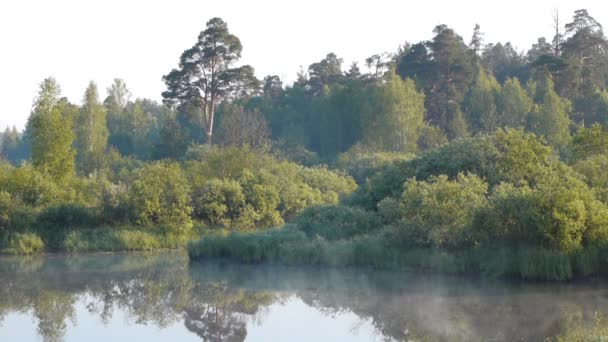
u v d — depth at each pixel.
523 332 17.41
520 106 73.06
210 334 19.08
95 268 32.03
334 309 21.88
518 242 25.98
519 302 21.09
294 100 103.62
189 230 41.47
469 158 33.34
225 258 33.97
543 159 32.59
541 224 24.39
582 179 30.22
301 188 49.41
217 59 72.88
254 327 19.75
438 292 23.36
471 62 88.25
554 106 65.31
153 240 39.34
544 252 24.41
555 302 20.91
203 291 25.70
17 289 26.56
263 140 72.12
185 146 71.19
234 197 43.97
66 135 45.84
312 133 91.50
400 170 37.06
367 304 22.02
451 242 27.34
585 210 24.53
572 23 90.56
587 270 24.22
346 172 61.09
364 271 28.91
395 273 27.91
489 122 70.12
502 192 26.66
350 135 82.81
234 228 43.34
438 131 72.62
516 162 31.62
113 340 18.58
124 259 35.19
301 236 33.62
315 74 108.00
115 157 71.31
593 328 17.33
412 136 72.19
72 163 46.41
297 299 23.66
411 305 21.50
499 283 24.53
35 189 41.12
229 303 23.39
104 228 40.50
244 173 47.12
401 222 29.42
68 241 38.09
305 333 18.81
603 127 36.06
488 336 17.19
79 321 20.98
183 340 18.48
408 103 73.06
